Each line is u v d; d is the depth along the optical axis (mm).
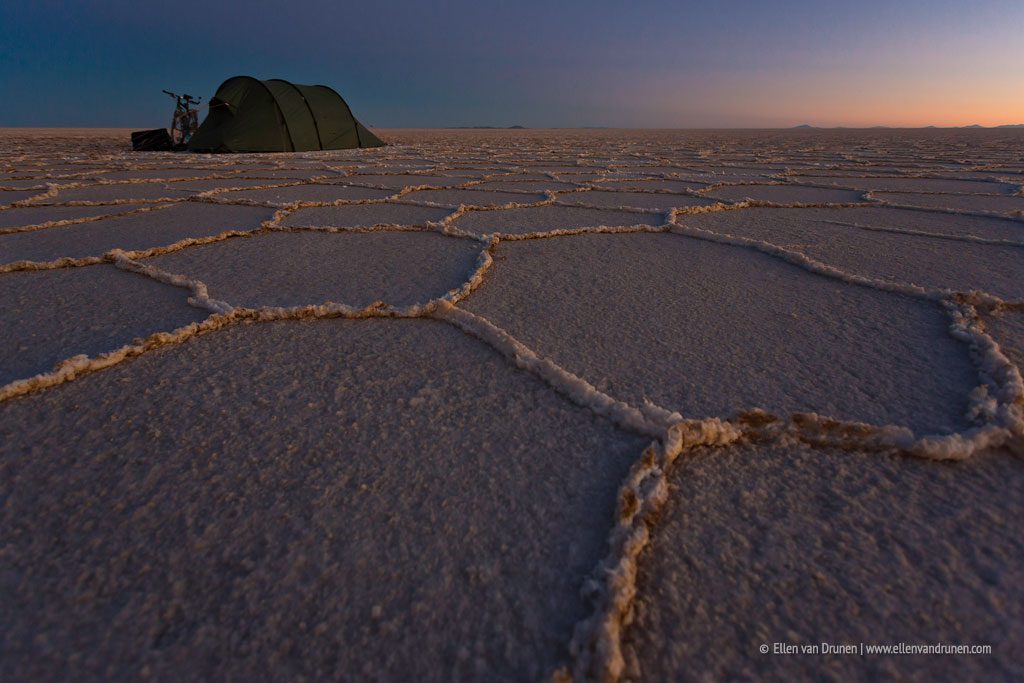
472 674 631
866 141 18188
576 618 698
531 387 1246
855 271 2205
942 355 1420
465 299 1834
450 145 14516
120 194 4398
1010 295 1902
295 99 11266
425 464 979
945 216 3590
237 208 3729
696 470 968
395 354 1406
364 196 4492
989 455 1006
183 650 655
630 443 1044
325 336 1514
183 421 1101
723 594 730
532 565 774
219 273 2111
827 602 718
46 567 764
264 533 823
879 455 1005
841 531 833
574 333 1562
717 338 1533
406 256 2381
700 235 2807
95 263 2209
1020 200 4391
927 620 693
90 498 890
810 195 4727
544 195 4625
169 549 794
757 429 1069
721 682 623
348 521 848
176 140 11281
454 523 847
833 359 1403
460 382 1268
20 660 640
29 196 4180
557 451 1021
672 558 784
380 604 713
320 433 1067
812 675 630
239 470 958
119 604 712
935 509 876
